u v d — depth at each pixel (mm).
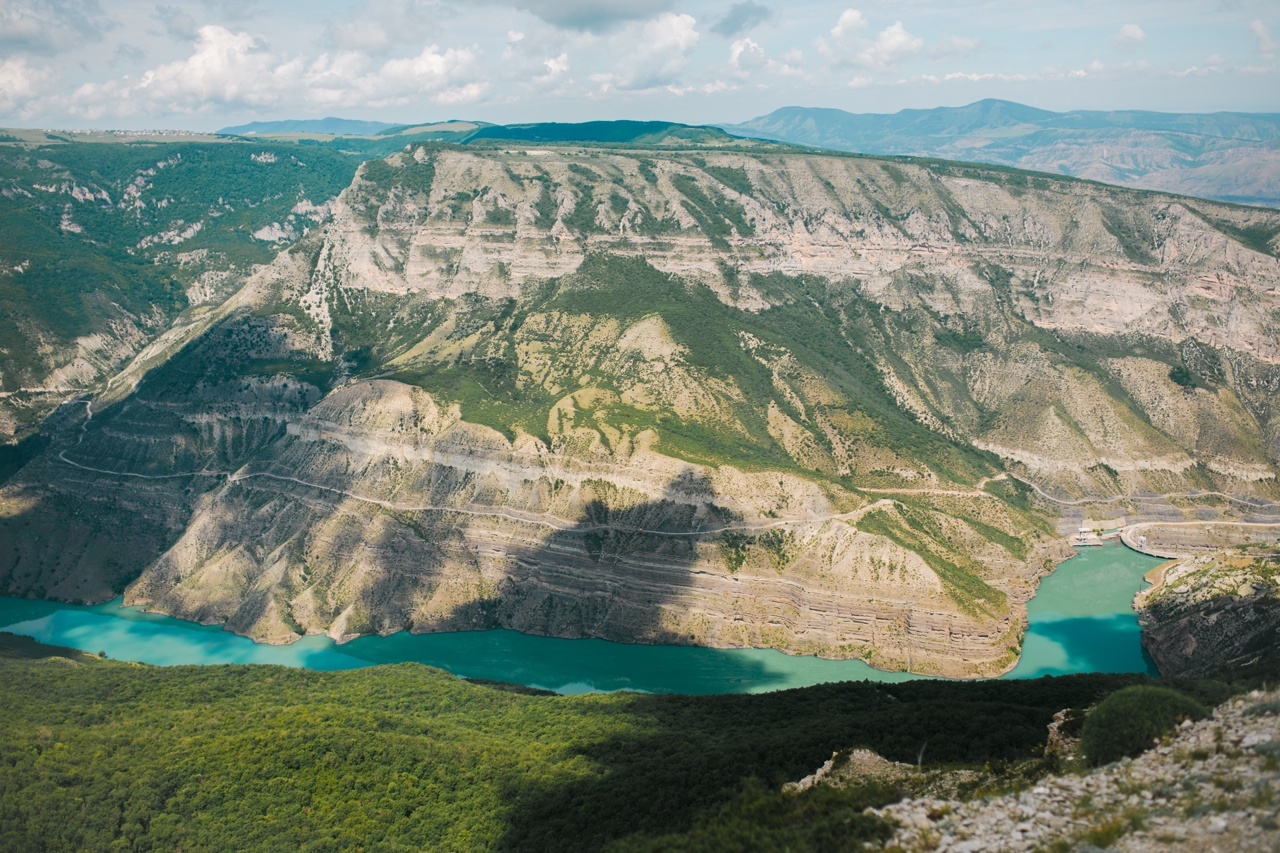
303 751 124500
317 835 110688
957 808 60125
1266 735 52406
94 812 116750
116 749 128875
